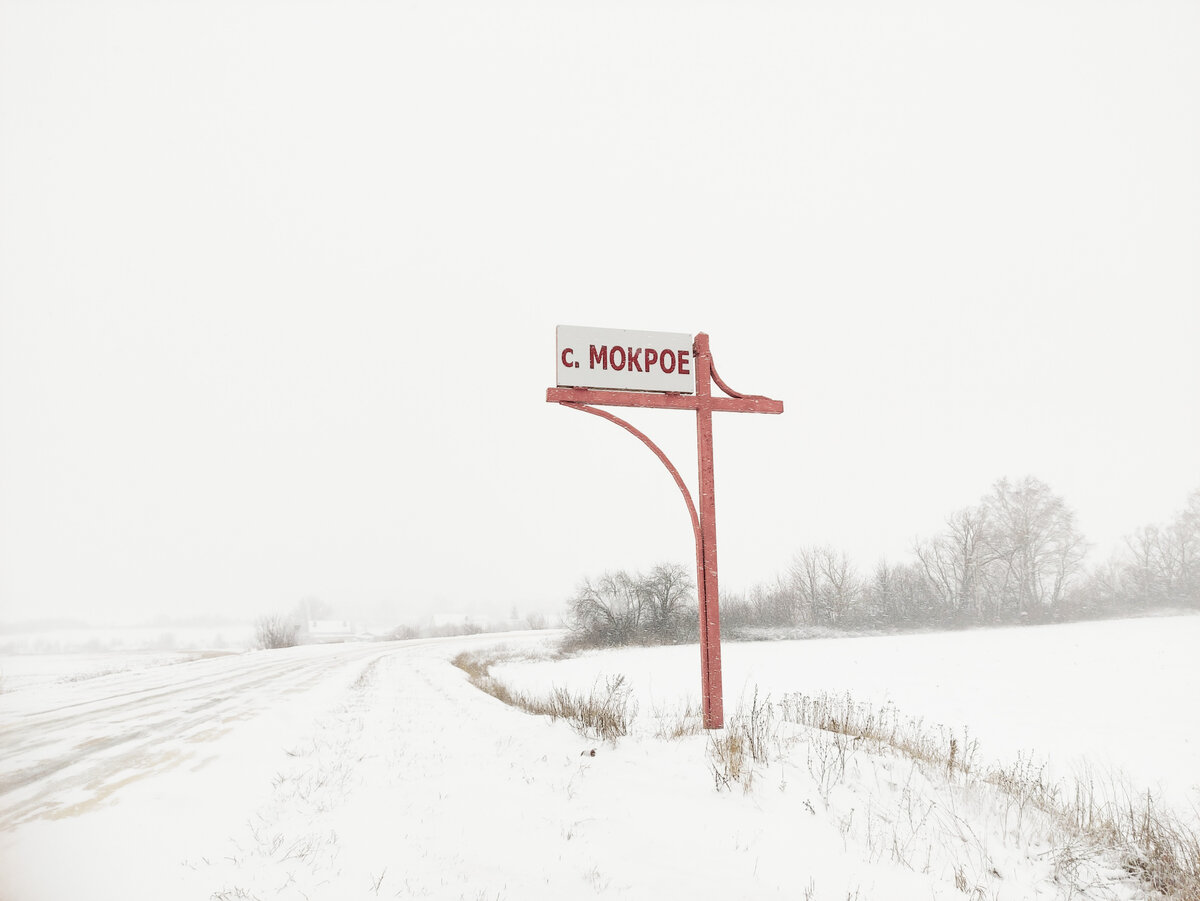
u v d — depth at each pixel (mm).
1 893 4371
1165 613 52688
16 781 7496
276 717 12406
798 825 5871
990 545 56625
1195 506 58344
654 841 5516
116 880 4641
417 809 6387
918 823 6117
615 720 9688
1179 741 12797
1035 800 7160
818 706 10961
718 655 9703
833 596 54625
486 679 22297
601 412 9977
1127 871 5504
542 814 6195
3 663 30875
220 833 5699
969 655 30688
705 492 9984
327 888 4508
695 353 10344
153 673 23250
